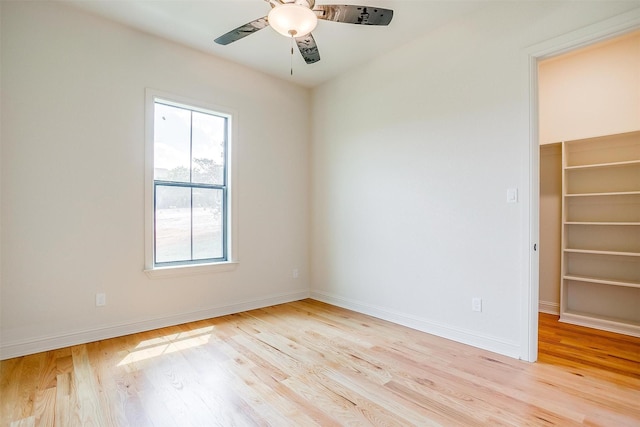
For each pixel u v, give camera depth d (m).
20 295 2.44
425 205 3.03
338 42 3.16
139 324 2.98
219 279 3.52
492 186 2.57
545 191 3.61
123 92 2.89
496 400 1.87
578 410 1.77
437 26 2.89
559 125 3.49
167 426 1.64
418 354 2.50
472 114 2.69
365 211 3.61
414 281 3.12
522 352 2.39
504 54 2.50
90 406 1.80
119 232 2.88
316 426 1.64
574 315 3.21
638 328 2.85
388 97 3.37
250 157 3.78
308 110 4.37
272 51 3.36
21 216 2.45
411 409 1.79
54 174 2.58
